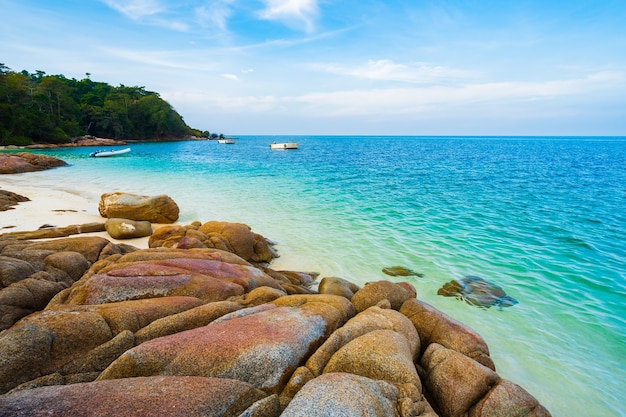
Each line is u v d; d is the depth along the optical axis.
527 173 42.97
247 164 51.12
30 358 5.38
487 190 29.62
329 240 15.84
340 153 85.50
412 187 30.86
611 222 19.38
